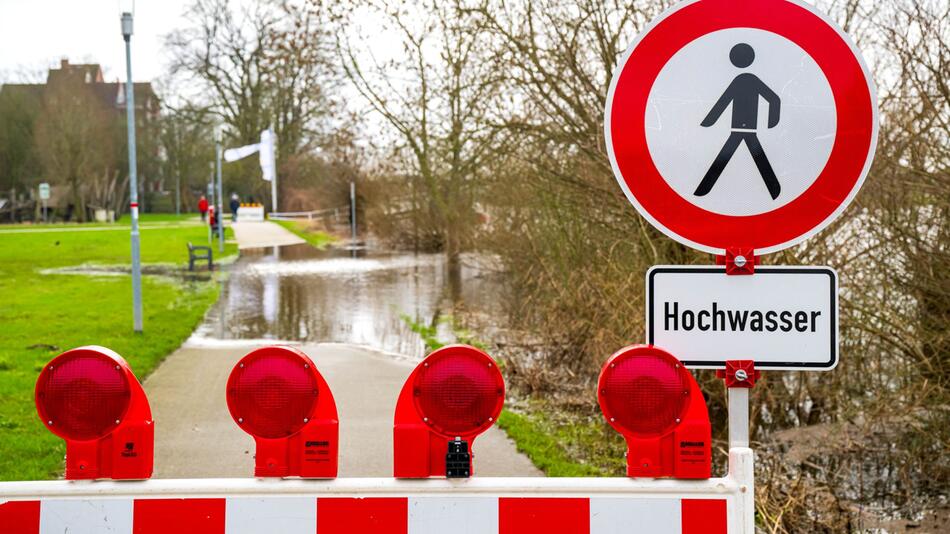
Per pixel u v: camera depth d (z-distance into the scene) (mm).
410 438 2160
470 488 2146
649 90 2305
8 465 6621
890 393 7055
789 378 8148
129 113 13391
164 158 71688
